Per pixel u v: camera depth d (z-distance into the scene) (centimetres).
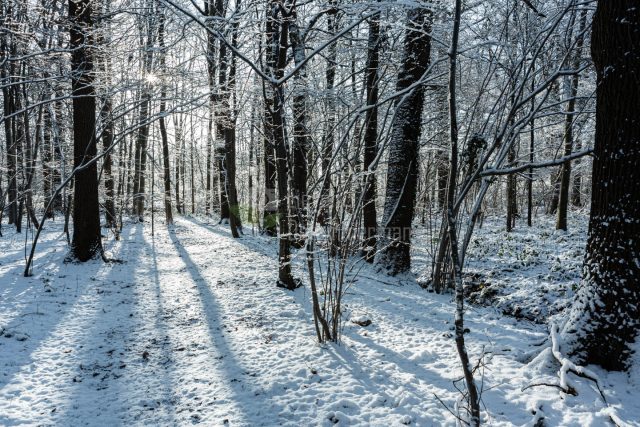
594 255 398
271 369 440
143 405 374
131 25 892
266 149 1346
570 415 339
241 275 874
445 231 773
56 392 394
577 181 2288
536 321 592
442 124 1137
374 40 760
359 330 565
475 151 338
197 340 522
